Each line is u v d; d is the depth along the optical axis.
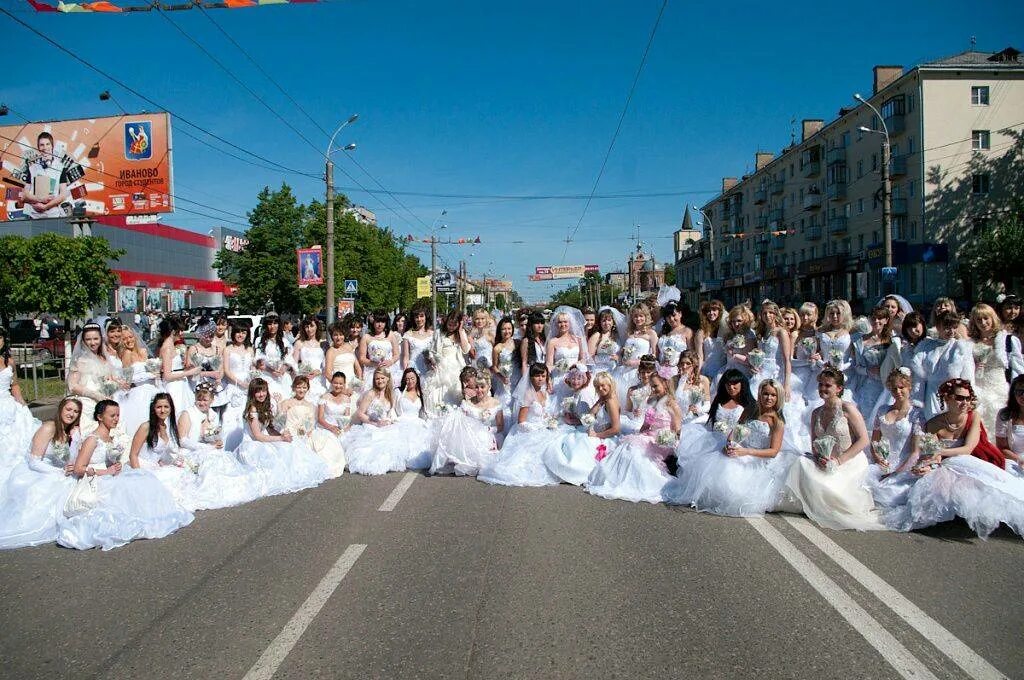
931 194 42.56
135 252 50.31
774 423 7.09
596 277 96.50
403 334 11.49
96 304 25.72
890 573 5.18
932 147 42.41
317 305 36.84
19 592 5.13
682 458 7.89
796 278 59.25
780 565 5.38
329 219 26.47
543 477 8.35
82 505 6.28
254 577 5.30
